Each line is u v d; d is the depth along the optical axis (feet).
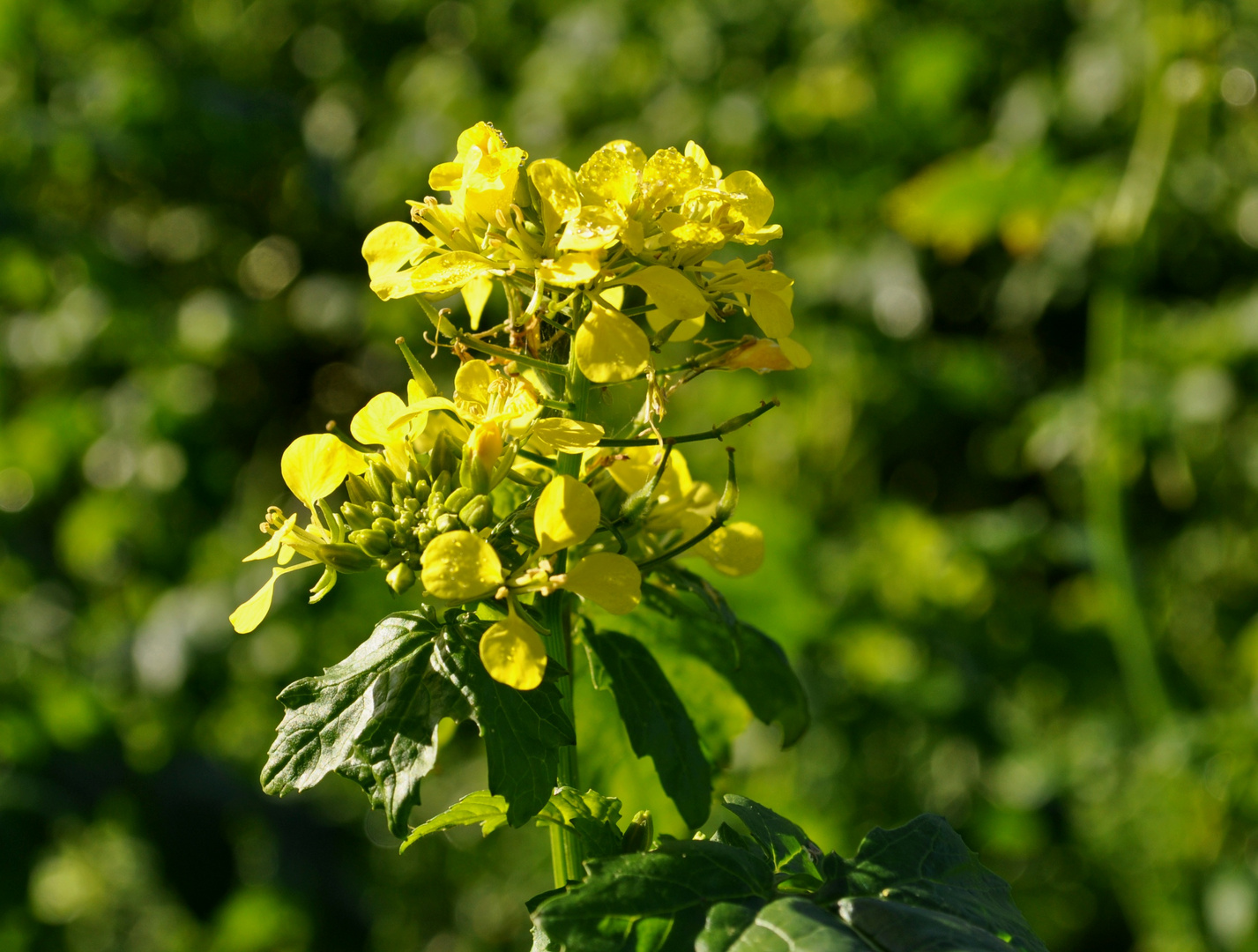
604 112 3.21
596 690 1.34
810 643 2.64
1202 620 3.16
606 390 1.26
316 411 3.40
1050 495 3.35
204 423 2.95
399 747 1.18
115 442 2.85
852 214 3.13
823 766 2.66
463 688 1.19
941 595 2.84
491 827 1.23
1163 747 2.27
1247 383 2.70
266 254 3.33
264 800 2.75
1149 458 2.93
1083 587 3.18
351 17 3.77
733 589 2.52
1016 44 3.24
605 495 1.26
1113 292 2.52
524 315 1.22
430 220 1.23
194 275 3.41
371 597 2.74
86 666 2.74
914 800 2.70
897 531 2.94
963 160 2.56
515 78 3.58
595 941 1.15
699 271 1.22
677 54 3.23
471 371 1.23
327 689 1.19
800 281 3.05
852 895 1.19
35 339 2.95
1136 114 2.84
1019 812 2.68
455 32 3.66
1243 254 3.10
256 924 3.05
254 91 3.26
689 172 1.22
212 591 2.67
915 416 3.16
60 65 3.22
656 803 1.35
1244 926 2.26
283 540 1.23
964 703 2.69
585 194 1.21
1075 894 2.97
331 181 3.10
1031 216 2.64
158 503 2.90
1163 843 2.43
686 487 1.30
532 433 1.22
